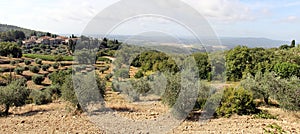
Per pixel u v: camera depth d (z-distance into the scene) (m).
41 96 11.43
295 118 8.07
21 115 8.41
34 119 7.56
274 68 20.20
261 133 6.17
